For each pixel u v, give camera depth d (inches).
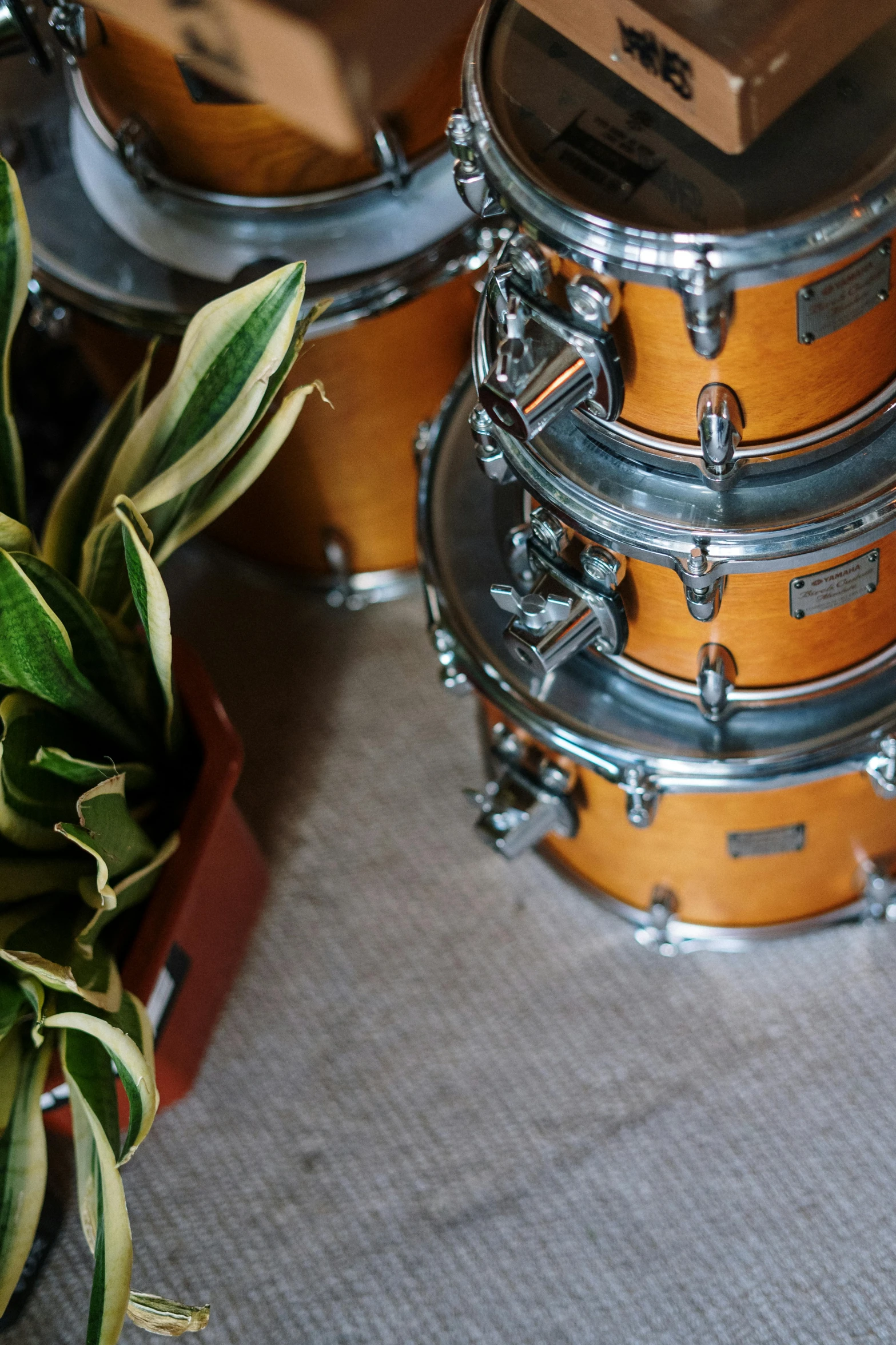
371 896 75.8
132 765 64.3
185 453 61.5
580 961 73.8
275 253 68.4
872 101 52.5
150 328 69.2
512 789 66.9
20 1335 69.3
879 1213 68.6
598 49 52.3
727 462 55.3
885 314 54.2
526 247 53.7
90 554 62.5
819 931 72.1
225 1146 72.1
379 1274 69.6
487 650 64.6
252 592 82.7
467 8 44.4
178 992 69.4
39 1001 58.9
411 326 69.9
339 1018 73.7
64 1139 71.9
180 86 63.5
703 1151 70.2
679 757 62.3
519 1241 69.6
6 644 58.7
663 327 53.6
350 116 43.2
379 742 78.8
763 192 52.0
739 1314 67.7
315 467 74.1
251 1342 68.9
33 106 73.4
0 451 61.9
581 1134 70.9
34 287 71.1
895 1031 71.2
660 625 60.2
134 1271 70.3
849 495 56.7
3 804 59.6
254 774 78.7
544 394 54.6
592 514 57.6
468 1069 72.5
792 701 62.3
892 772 61.6
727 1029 72.1
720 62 50.1
